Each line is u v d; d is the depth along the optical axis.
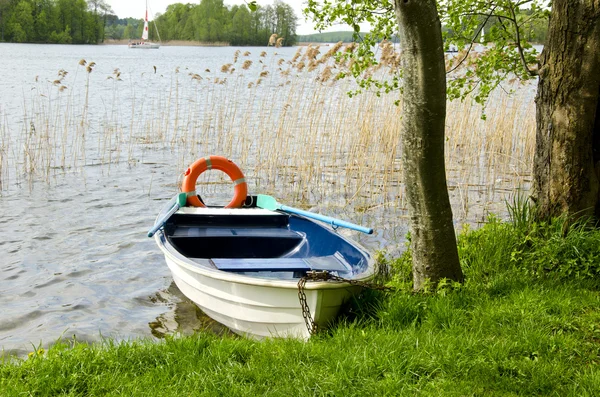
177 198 8.22
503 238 6.47
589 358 4.28
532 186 6.66
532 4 7.15
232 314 5.99
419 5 4.82
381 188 12.16
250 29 89.06
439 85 5.09
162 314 6.81
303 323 5.47
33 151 13.94
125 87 35.47
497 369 4.14
